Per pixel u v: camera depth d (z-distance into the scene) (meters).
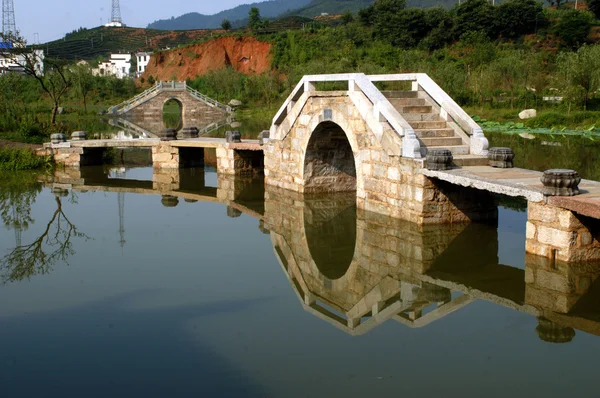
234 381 7.19
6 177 23.53
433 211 13.26
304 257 12.67
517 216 14.92
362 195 15.45
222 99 70.81
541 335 8.30
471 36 72.31
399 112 15.18
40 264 12.23
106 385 7.17
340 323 8.97
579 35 70.06
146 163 27.78
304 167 17.91
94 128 44.34
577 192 10.37
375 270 11.58
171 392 6.96
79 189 21.00
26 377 7.43
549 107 45.81
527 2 76.81
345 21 96.94
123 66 125.56
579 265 10.27
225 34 93.81
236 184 21.41
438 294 10.20
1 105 38.12
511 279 10.69
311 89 17.14
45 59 54.19
